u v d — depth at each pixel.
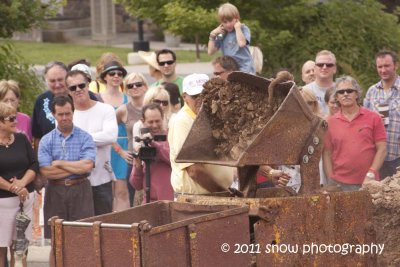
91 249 11.31
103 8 57.41
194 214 12.41
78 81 18.08
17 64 25.23
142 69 44.62
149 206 12.58
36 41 59.03
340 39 27.00
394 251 13.64
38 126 18.84
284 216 12.02
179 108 19.73
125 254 11.05
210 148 13.16
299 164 12.38
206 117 13.19
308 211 12.19
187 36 27.23
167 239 11.09
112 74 20.53
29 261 17.77
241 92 13.10
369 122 17.11
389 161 18.92
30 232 16.73
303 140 12.36
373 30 27.45
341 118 17.23
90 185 17.11
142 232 10.88
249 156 12.11
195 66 44.53
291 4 27.27
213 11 26.17
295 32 27.34
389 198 13.74
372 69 27.23
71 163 16.73
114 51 53.91
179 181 13.84
